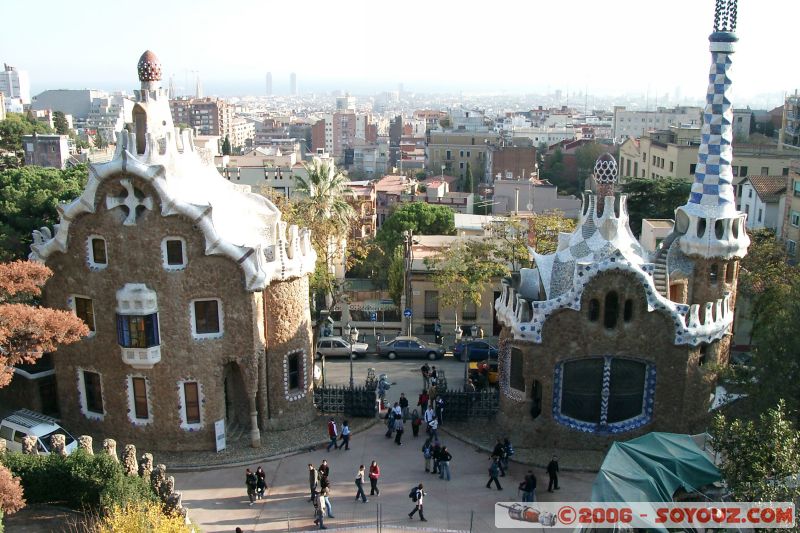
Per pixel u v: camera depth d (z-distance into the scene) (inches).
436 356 2327.8
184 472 1563.7
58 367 1710.1
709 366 1509.6
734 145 4950.8
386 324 2719.0
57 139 4862.2
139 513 1144.8
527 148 6481.3
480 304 2397.9
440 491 1472.7
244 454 1624.0
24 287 1352.1
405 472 1555.1
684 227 1723.7
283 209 2522.1
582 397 1631.4
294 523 1360.7
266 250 1658.5
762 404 1382.9
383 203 5531.5
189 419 1644.9
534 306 1588.3
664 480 1214.3
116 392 1652.3
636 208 3599.9
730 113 1665.8
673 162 4717.0
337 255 2723.9
